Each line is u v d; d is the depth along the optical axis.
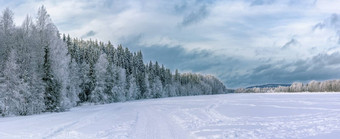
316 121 13.66
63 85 30.64
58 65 30.16
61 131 12.12
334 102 29.77
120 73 65.69
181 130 11.52
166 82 111.19
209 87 165.00
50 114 24.44
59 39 32.50
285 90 186.25
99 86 50.94
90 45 78.19
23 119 19.27
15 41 27.78
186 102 39.97
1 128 13.92
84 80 50.12
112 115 20.58
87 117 19.34
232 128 11.78
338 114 17.11
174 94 113.25
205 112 21.03
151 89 91.25
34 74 26.89
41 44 29.17
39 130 12.61
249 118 15.80
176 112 21.89
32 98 26.30
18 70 26.00
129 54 95.94
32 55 27.36
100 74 51.59
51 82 29.27
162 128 12.23
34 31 29.06
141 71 98.81
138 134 10.64
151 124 13.88
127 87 72.25
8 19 28.05
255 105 26.92
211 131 11.05
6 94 24.16
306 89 162.50
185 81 142.25
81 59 60.97
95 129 12.56
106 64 54.81
